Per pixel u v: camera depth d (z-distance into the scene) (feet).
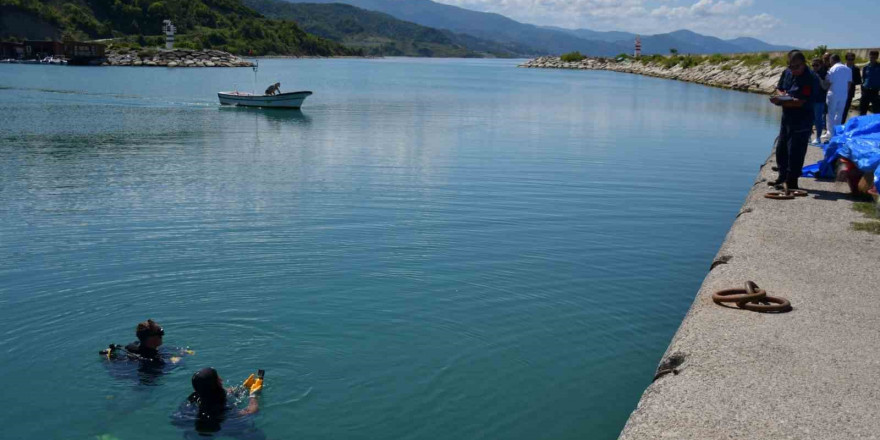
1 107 123.65
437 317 28.71
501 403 22.52
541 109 126.00
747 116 114.01
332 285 31.73
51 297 30.04
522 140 81.20
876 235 30.07
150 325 24.18
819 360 18.28
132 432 20.58
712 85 213.87
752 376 17.40
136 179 55.77
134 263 34.40
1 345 25.57
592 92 182.09
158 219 42.78
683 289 32.37
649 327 28.27
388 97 157.99
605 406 22.49
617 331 27.86
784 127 37.99
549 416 21.88
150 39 463.01
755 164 65.98
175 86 190.70
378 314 28.73
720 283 24.21
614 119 107.86
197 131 90.38
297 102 122.62
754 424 15.23
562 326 28.14
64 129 92.12
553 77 299.38
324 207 46.03
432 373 24.22
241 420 21.09
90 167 61.67
